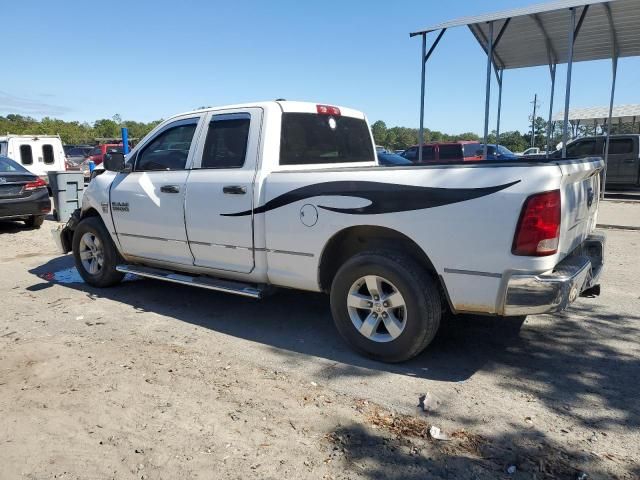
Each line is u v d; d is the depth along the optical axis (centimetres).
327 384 369
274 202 435
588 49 1266
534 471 268
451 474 267
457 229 354
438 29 1070
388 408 334
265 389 362
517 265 338
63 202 1219
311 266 426
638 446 290
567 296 341
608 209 1324
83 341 456
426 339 382
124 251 584
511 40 1199
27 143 1708
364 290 412
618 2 988
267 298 582
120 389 363
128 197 555
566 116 1005
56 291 623
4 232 1095
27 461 284
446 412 328
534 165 337
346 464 276
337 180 402
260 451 288
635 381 369
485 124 1096
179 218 507
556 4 971
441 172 362
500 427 310
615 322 485
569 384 365
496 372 386
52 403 345
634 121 2680
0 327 496
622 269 686
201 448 292
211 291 614
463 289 360
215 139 492
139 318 519
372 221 386
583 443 293
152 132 555
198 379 378
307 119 503
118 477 269
